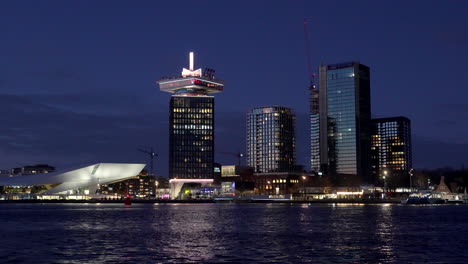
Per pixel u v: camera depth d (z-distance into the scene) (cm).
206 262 4944
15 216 13088
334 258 5144
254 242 6475
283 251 5634
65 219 11512
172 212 15038
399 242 6431
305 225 9231
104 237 7175
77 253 5556
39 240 6856
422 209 17262
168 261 5016
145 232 7906
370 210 16388
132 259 5141
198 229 8425
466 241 6531
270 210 16538
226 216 12500
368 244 6238
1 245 6312
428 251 5603
